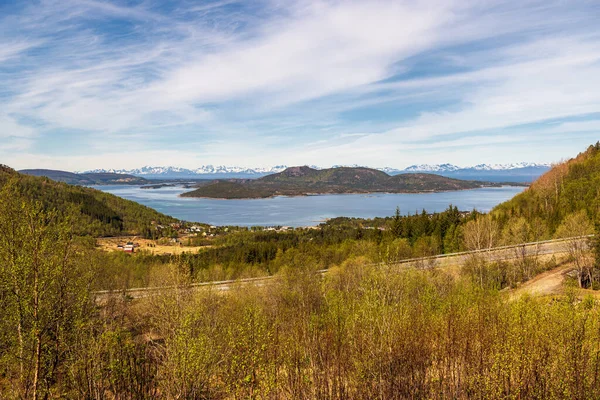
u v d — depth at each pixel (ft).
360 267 128.36
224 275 231.30
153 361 54.75
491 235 184.55
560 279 134.51
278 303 108.78
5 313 46.78
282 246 328.08
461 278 127.95
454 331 51.55
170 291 71.77
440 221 272.92
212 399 50.06
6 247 46.55
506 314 54.60
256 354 47.26
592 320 49.08
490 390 43.93
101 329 54.75
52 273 48.83
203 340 48.24
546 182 312.71
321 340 55.83
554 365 44.78
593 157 329.31
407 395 47.06
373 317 53.78
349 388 49.65
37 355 45.80
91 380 47.21
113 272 148.15
